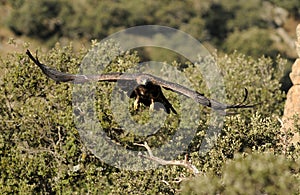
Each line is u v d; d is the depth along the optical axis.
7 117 104.94
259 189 64.88
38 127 102.50
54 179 100.62
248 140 87.06
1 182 100.19
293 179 64.81
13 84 108.75
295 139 99.81
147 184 88.69
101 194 98.50
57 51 117.94
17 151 101.19
